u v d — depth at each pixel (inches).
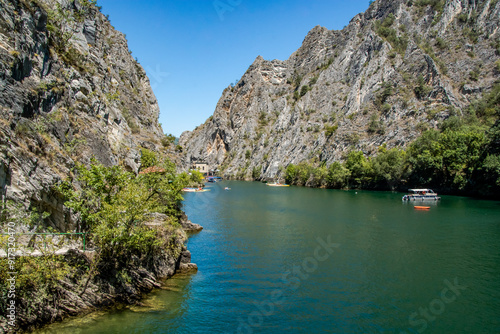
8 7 821.2
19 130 748.6
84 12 1764.3
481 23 6250.0
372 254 1330.0
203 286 971.3
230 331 729.6
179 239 1133.7
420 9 7677.2
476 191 3417.8
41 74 934.4
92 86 1371.8
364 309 861.8
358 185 4867.1
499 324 792.9
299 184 5964.6
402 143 4990.2
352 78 7834.6
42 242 722.2
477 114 4758.9
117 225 808.3
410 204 2913.4
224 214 2331.4
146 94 4490.7
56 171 827.4
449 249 1398.9
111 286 786.2
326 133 6412.4
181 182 1370.6
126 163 1555.1
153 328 721.0
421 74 5797.2
